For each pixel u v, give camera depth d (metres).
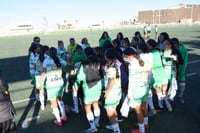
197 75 10.91
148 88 5.58
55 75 5.98
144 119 5.85
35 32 62.25
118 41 7.75
